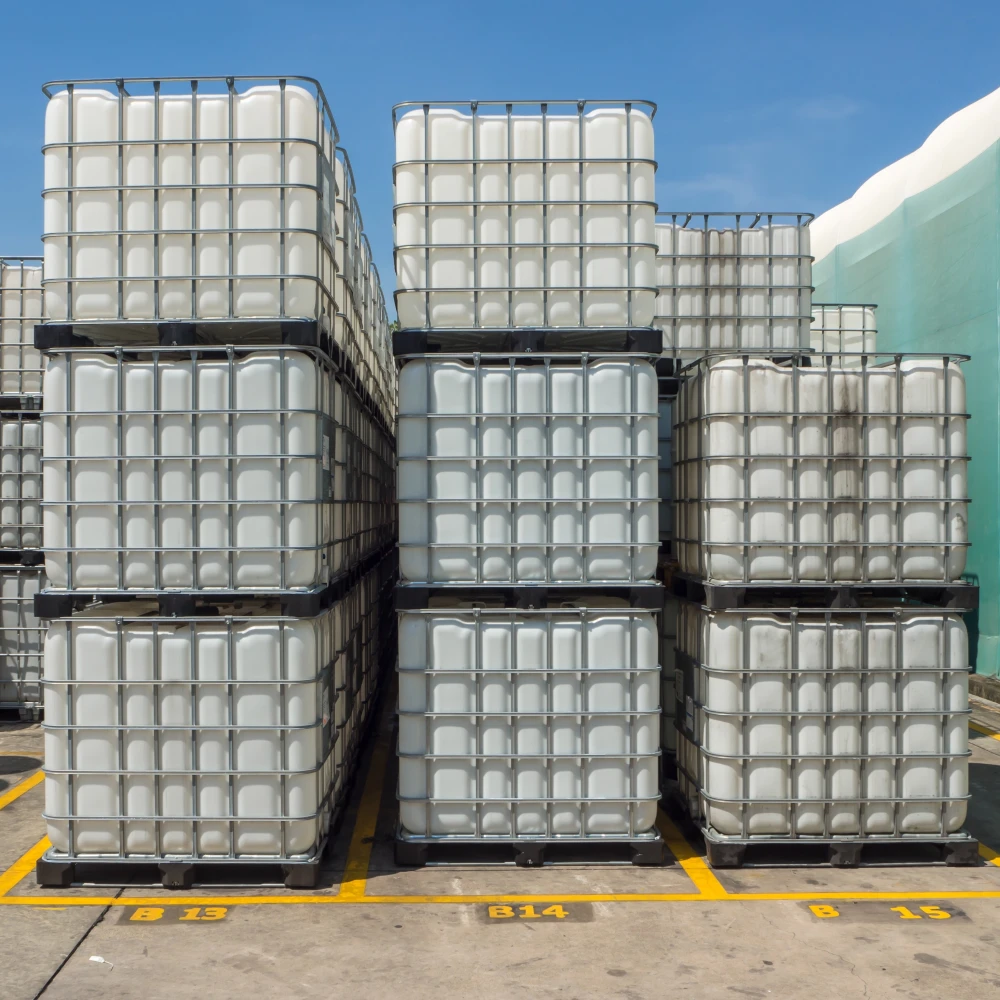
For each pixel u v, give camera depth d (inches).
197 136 232.1
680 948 202.2
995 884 239.3
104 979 187.9
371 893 230.1
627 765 247.6
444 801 245.1
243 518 230.4
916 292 555.8
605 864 249.9
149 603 259.9
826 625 249.8
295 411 229.1
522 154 247.9
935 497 251.0
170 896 227.1
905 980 189.3
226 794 231.8
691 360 356.2
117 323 231.3
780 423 248.8
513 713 244.8
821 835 250.7
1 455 425.4
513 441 245.0
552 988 185.3
